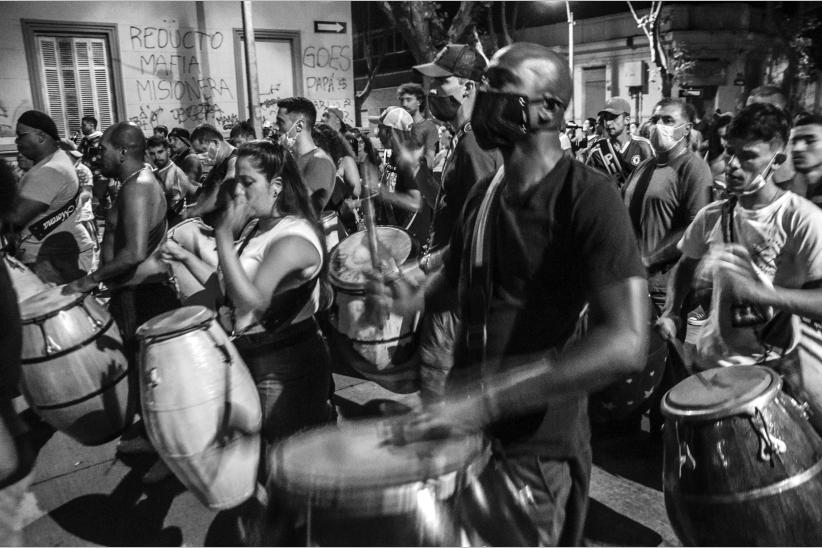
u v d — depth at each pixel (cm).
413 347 276
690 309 308
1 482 183
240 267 239
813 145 279
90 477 349
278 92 1614
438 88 366
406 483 126
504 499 155
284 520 136
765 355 244
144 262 345
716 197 375
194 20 1497
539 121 158
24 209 427
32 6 1338
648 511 303
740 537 190
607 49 2825
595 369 140
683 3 2594
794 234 234
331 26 1642
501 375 146
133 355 341
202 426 238
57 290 322
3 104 1344
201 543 291
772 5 2619
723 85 2731
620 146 658
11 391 188
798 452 189
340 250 304
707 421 192
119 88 1449
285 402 259
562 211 156
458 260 195
